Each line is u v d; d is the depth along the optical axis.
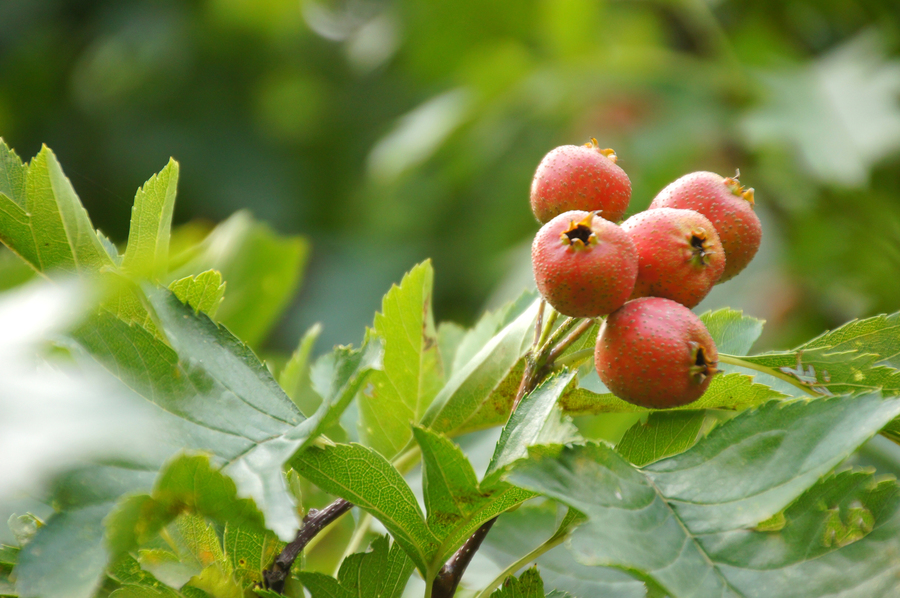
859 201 0.83
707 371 0.47
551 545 0.48
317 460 0.47
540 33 1.28
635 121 1.01
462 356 0.53
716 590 0.45
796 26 1.00
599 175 0.49
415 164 1.16
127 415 0.38
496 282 1.16
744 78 0.92
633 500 0.46
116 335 0.46
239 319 0.62
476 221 1.33
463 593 0.51
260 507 0.45
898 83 0.83
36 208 0.48
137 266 0.46
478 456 0.54
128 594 0.47
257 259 0.63
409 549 0.47
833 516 0.46
